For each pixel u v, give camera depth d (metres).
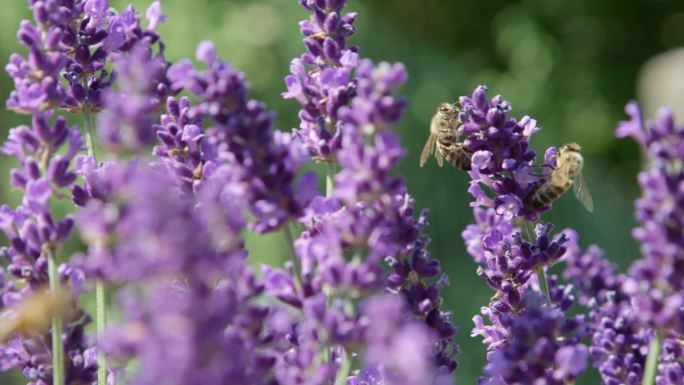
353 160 0.26
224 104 0.26
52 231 0.28
